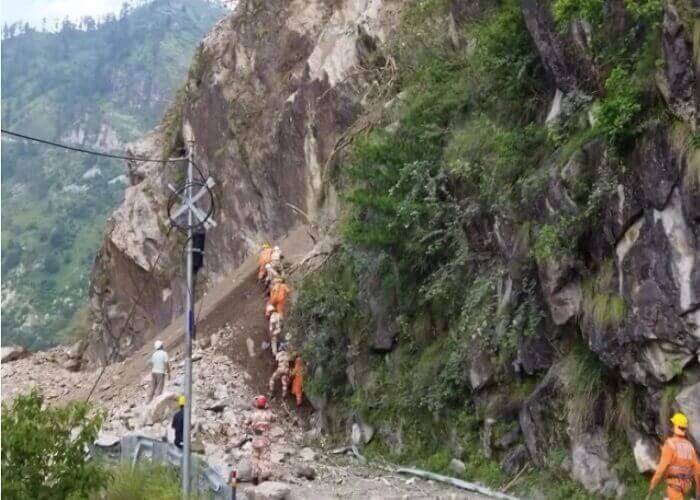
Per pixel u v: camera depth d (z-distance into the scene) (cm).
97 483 1030
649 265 1116
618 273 1175
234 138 2975
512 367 1398
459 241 1549
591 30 1278
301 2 2978
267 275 2156
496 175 1445
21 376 2745
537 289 1348
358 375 1741
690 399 1054
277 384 1917
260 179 2817
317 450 1708
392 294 1708
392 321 1695
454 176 1575
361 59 2450
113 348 3338
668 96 1095
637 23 1209
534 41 1399
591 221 1234
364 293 1789
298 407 1875
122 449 1484
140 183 3488
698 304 1055
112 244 3378
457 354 1509
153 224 3266
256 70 3002
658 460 1122
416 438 1562
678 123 1088
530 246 1345
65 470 1001
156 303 3203
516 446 1367
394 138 1733
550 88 1459
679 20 1085
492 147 1495
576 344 1284
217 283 2773
